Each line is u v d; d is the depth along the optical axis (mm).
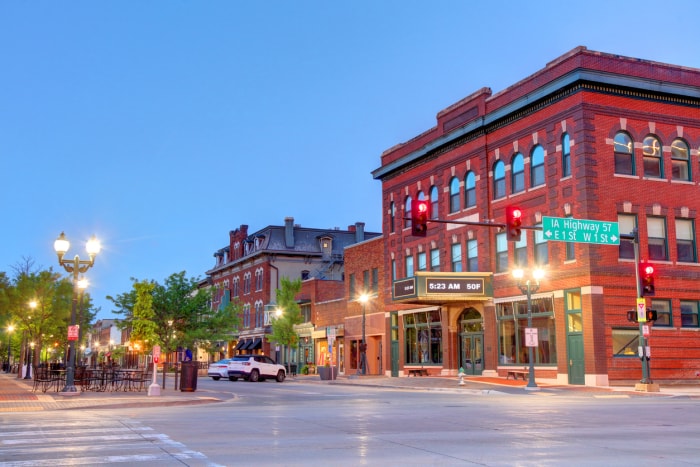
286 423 15320
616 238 27625
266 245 73000
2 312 49281
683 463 9539
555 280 32906
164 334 40656
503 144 37156
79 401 22312
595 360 30344
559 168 33031
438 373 41375
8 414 17984
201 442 11969
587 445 11367
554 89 32812
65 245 26422
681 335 32219
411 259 45281
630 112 32750
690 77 34031
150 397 24328
